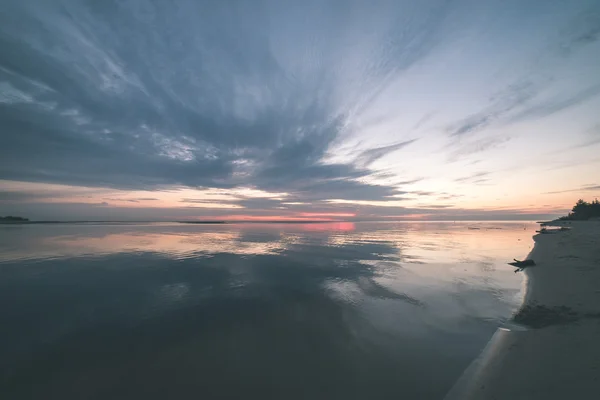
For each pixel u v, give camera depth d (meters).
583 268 10.58
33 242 23.23
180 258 15.75
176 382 4.53
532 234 34.22
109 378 4.67
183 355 5.38
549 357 4.41
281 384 4.43
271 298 8.81
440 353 5.21
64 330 6.56
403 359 5.04
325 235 33.88
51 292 9.45
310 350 5.50
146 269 12.88
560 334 5.20
